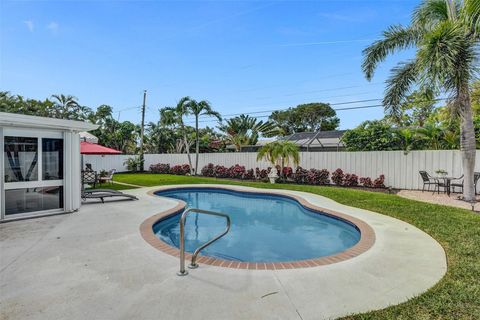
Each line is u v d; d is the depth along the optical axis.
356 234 6.70
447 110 8.67
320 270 3.95
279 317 2.79
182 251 3.79
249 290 3.35
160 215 7.43
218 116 20.88
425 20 10.09
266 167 17.88
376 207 8.41
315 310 2.92
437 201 9.47
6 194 6.84
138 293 3.26
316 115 43.69
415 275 3.76
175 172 22.19
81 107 28.89
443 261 4.22
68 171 7.73
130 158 23.84
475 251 4.57
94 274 3.77
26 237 5.42
